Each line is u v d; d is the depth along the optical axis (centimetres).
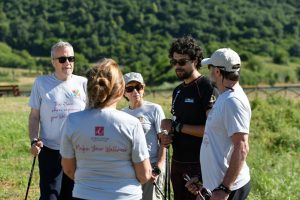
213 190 466
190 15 11225
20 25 11331
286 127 1541
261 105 1900
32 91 653
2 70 8662
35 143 627
